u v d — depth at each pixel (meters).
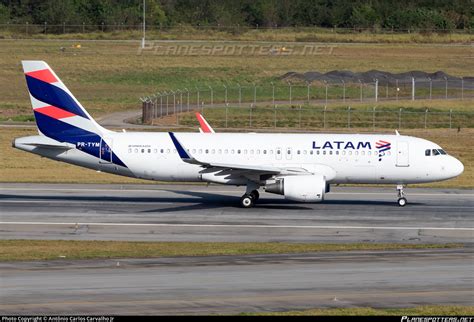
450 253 127.88
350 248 132.00
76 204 173.12
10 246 130.50
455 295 100.31
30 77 172.38
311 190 166.38
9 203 173.00
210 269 113.38
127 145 173.62
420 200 186.50
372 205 178.38
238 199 183.50
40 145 172.12
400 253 127.56
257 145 175.75
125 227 149.38
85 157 173.50
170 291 100.44
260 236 142.75
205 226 151.25
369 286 104.06
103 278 106.88
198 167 173.38
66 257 121.25
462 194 196.75
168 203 176.38
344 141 176.62
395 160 175.50
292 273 111.12
